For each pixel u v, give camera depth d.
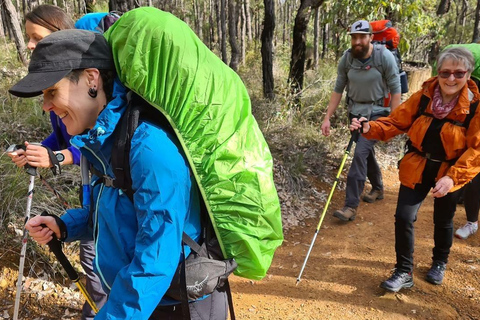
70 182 3.89
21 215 3.37
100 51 1.43
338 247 4.10
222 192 1.47
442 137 2.90
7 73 6.09
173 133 1.45
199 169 1.44
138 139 1.37
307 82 8.38
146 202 1.32
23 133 4.41
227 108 1.48
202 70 1.45
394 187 5.56
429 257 3.84
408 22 8.74
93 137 1.38
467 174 2.79
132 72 1.39
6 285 2.97
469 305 3.22
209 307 1.60
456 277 3.54
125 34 1.44
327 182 5.47
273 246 1.59
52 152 2.23
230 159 1.47
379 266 3.73
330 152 6.11
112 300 1.30
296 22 7.26
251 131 1.56
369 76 4.48
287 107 6.86
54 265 3.18
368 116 4.61
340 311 3.16
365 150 4.49
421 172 3.04
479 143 2.79
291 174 5.16
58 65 1.37
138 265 1.30
